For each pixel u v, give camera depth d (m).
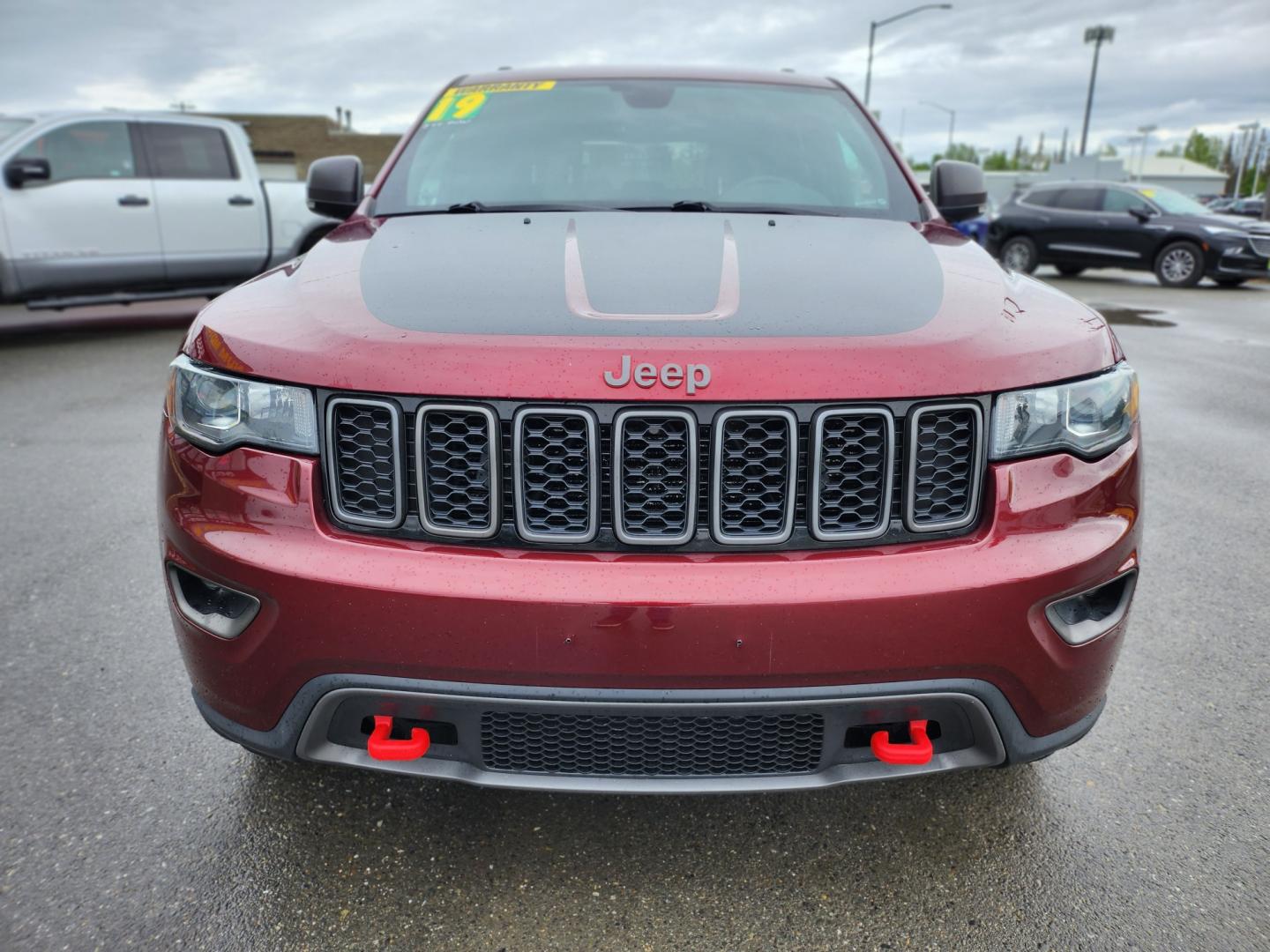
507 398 1.57
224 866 1.93
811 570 1.57
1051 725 1.73
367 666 1.60
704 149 2.88
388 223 2.47
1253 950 1.74
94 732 2.39
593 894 1.88
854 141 2.98
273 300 1.88
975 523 1.66
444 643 1.57
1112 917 1.83
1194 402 6.43
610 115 3.02
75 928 1.76
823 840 2.04
